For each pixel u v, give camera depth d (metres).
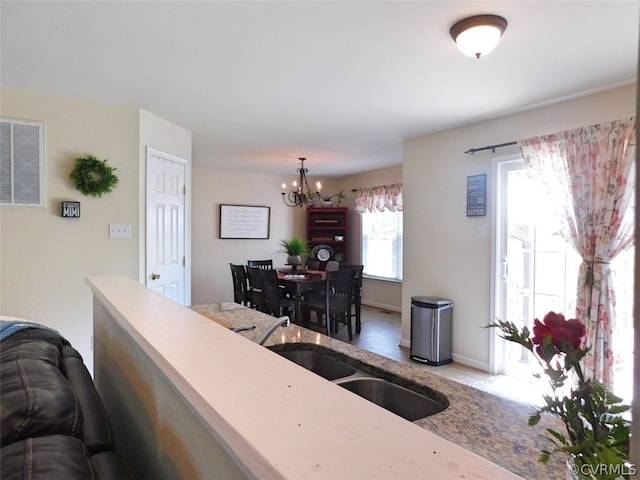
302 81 2.66
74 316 3.02
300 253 5.66
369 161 5.65
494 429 0.92
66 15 1.85
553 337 0.61
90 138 3.07
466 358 3.74
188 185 3.99
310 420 0.54
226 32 2.00
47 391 0.88
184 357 0.78
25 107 2.84
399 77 2.58
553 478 0.73
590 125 2.86
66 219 2.99
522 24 1.91
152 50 2.21
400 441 0.49
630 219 2.65
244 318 2.10
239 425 0.52
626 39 2.06
